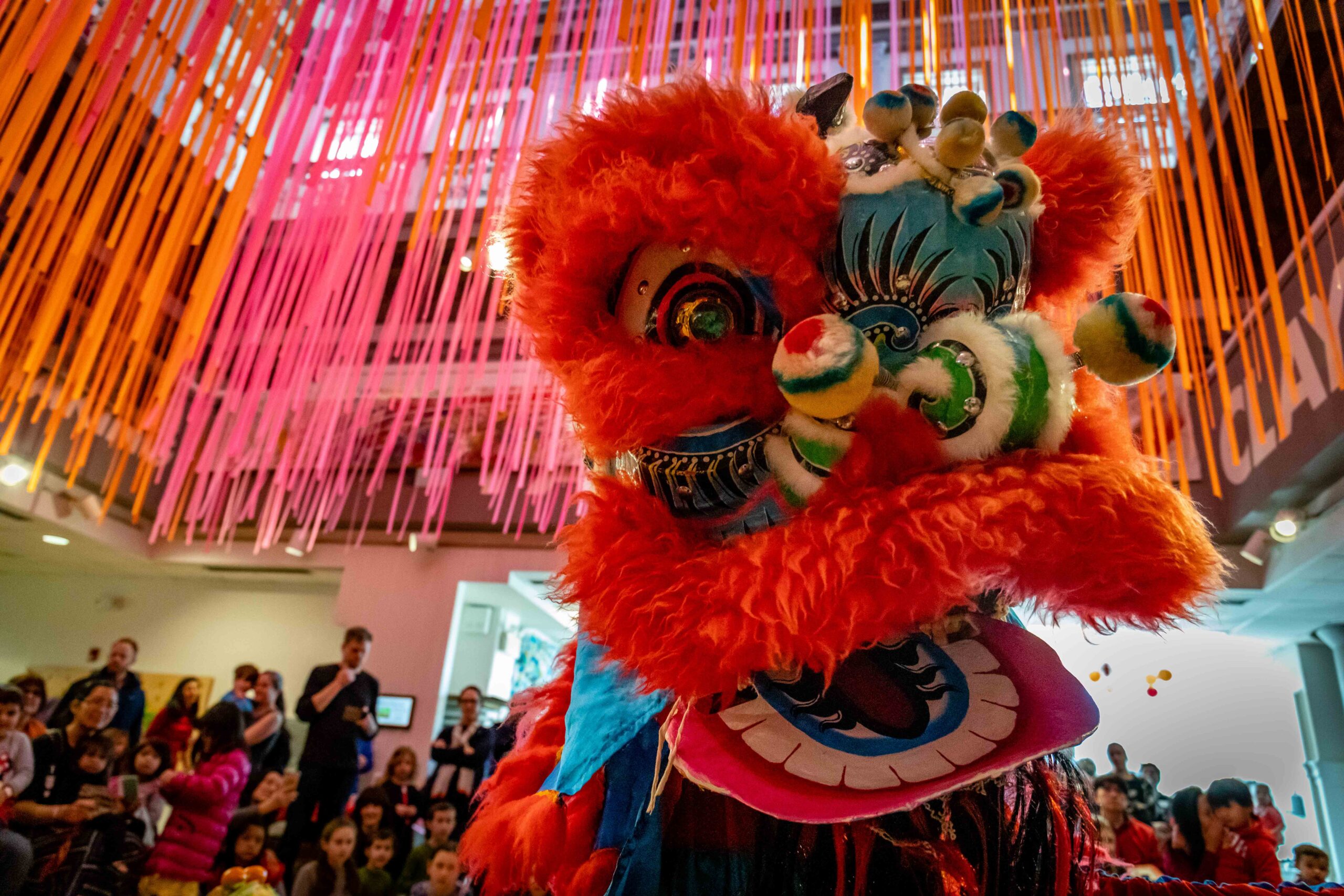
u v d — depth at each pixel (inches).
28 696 165.6
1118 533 16.6
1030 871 18.1
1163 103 40.6
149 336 51.7
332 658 294.8
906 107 19.3
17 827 101.4
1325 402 142.7
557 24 60.7
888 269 18.9
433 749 168.9
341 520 265.3
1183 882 22.7
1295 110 111.7
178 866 111.2
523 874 18.9
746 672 16.7
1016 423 16.9
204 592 309.0
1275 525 175.9
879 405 17.2
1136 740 223.9
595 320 20.5
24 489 227.5
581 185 20.1
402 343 89.3
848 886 17.3
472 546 259.1
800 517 17.4
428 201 49.7
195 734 237.9
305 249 76.6
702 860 18.1
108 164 46.8
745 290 19.3
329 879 117.3
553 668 26.3
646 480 19.7
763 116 19.0
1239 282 122.3
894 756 16.5
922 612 16.3
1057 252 23.4
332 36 55.4
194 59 48.3
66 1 45.5
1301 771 251.4
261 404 134.7
